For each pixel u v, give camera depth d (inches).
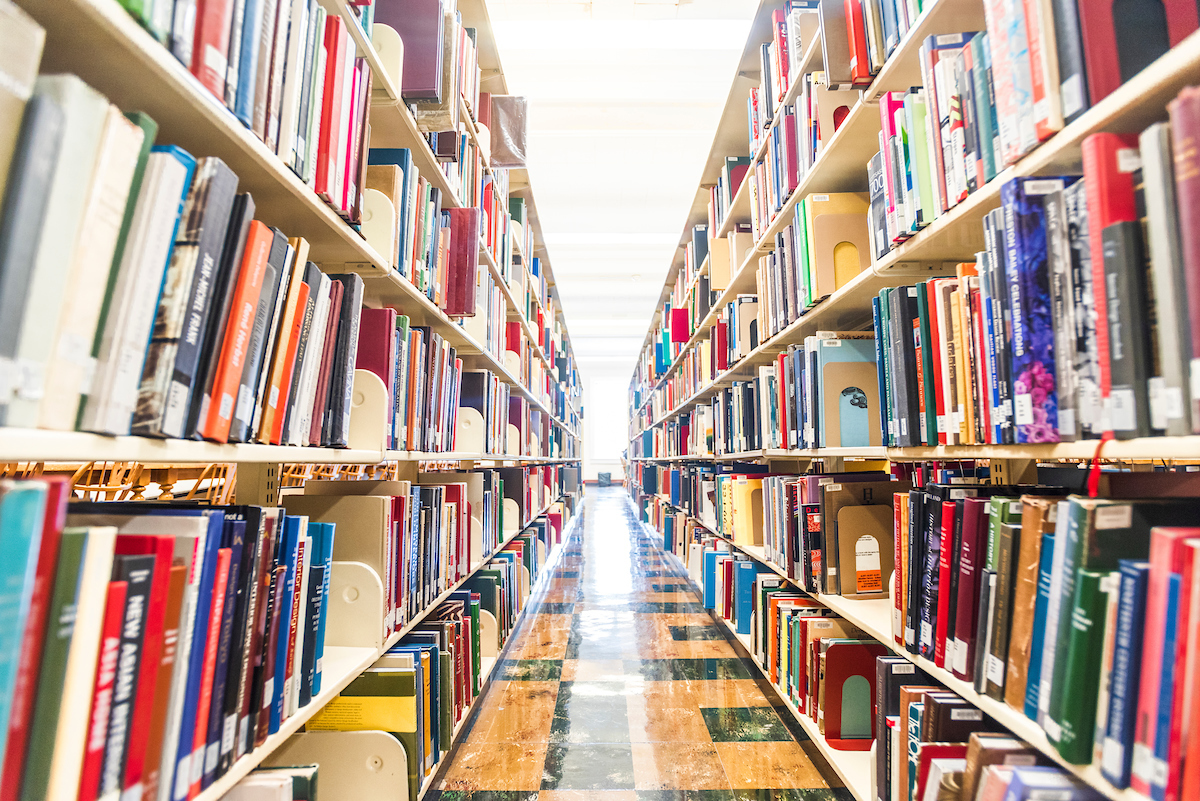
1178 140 24.5
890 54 51.8
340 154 43.8
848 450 62.7
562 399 256.5
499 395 110.9
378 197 55.7
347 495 55.6
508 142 104.3
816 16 75.2
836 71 56.7
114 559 23.1
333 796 49.6
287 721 36.3
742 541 104.2
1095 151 28.7
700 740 75.3
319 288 40.6
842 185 73.7
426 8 58.4
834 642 63.0
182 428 25.7
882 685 49.2
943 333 43.1
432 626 65.9
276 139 35.5
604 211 275.3
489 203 102.9
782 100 81.4
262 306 32.6
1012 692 33.6
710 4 153.4
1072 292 31.0
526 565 134.0
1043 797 29.6
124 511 29.5
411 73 57.4
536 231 176.6
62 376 20.3
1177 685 24.0
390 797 49.5
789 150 78.1
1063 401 31.1
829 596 66.3
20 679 18.7
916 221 46.3
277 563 35.7
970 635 38.6
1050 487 42.6
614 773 67.3
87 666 21.1
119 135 22.4
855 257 70.0
